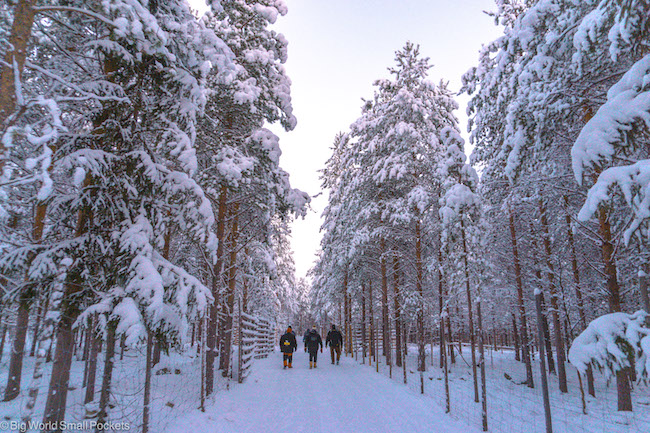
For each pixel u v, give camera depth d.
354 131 17.92
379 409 7.59
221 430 5.78
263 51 11.90
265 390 9.28
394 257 16.30
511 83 9.52
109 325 4.71
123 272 5.12
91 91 5.54
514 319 20.27
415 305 14.18
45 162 3.56
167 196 5.97
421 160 15.46
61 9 4.48
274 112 11.95
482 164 15.62
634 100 4.71
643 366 3.69
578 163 4.95
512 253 14.62
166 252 10.10
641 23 5.05
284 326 41.09
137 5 5.05
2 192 3.60
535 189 10.52
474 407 8.19
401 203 14.98
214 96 10.98
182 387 8.52
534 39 8.62
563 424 7.27
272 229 13.33
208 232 6.13
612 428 6.82
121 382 8.20
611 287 7.89
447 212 8.52
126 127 6.31
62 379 4.83
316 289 31.62
